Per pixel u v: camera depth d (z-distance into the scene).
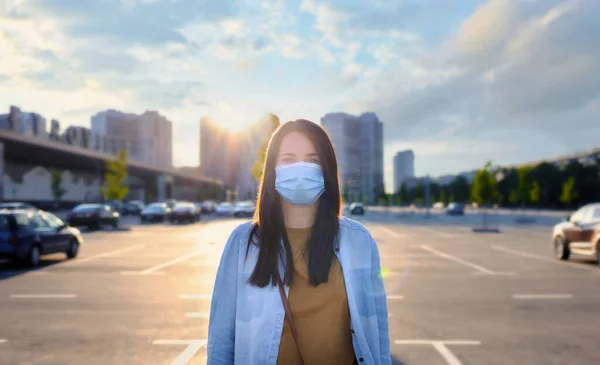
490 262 16.02
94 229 33.88
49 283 11.95
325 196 2.17
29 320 8.25
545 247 21.36
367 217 60.56
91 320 8.24
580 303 9.56
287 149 2.18
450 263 15.70
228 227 38.19
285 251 2.06
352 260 2.11
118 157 55.84
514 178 93.88
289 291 2.03
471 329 7.64
